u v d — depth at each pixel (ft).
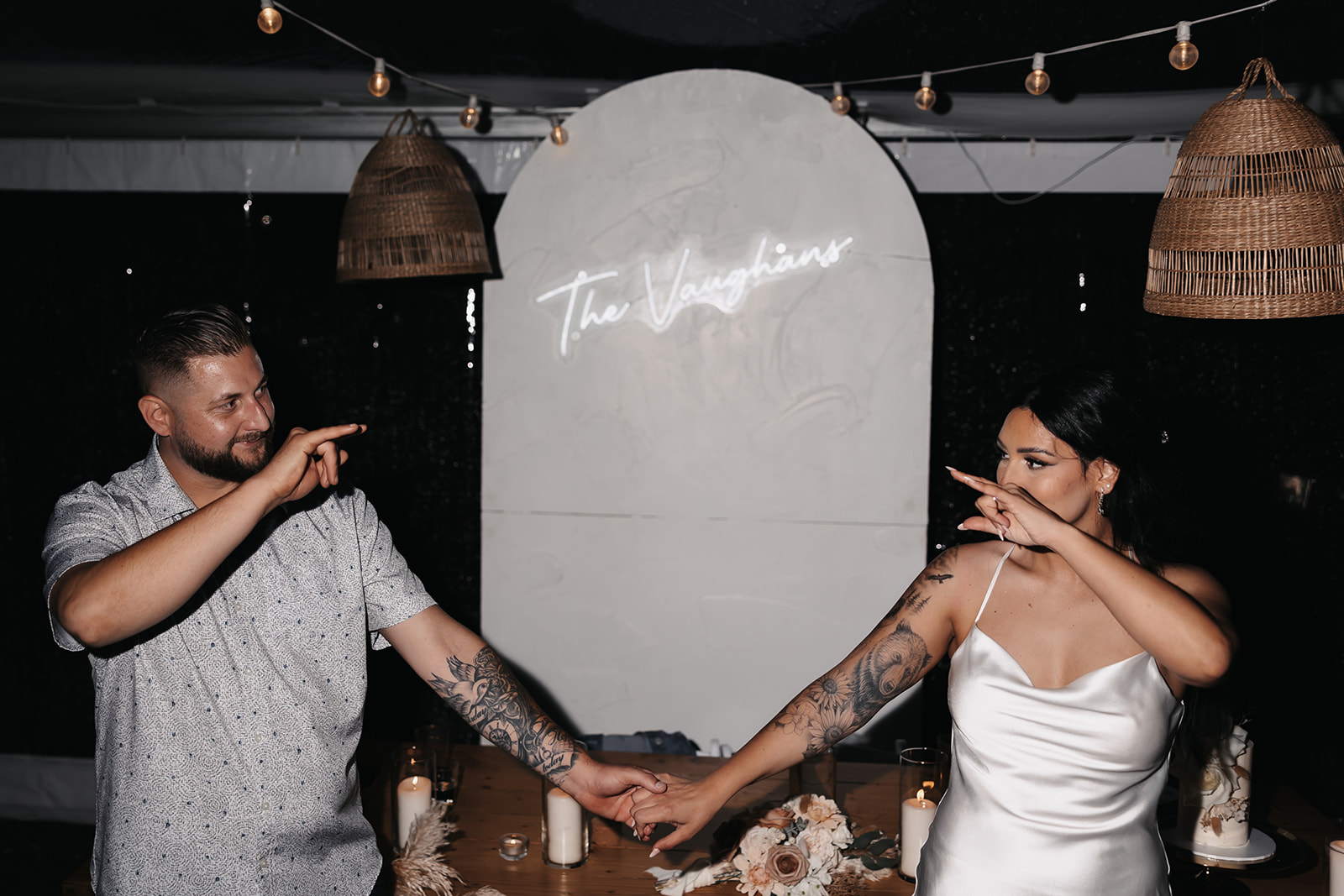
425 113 9.66
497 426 9.77
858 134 9.15
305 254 10.71
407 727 11.11
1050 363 10.07
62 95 9.17
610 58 8.80
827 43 8.38
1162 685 4.74
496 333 9.70
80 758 11.44
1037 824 4.69
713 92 9.28
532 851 6.28
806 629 9.54
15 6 7.44
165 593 3.97
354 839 5.02
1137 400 5.03
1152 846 4.79
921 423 9.27
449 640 5.52
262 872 4.62
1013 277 10.04
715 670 9.66
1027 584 5.05
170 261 10.79
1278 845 6.18
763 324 9.41
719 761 7.61
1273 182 5.35
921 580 5.33
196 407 4.70
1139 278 9.89
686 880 5.85
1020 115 9.27
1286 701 9.82
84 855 10.72
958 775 5.00
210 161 10.45
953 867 4.82
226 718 4.63
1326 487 9.61
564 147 9.49
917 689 9.66
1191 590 4.97
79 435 11.05
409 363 10.79
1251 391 9.77
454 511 10.91
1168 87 8.55
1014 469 5.04
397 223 8.09
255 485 4.13
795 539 9.50
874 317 9.26
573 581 9.77
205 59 8.41
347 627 4.99
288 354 10.84
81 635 3.99
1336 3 6.76
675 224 9.44
